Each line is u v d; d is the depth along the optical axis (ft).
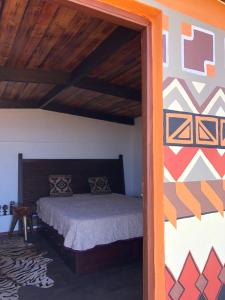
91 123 22.45
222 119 7.89
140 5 6.57
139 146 22.97
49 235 16.39
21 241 17.04
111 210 14.16
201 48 7.61
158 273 6.50
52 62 12.58
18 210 17.54
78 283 10.99
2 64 12.66
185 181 7.06
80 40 10.41
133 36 9.07
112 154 23.15
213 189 7.57
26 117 20.39
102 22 9.14
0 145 19.56
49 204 16.57
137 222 13.12
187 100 7.22
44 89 16.99
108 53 10.34
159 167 6.67
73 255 12.08
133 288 10.57
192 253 7.06
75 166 21.58
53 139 21.12
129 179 23.72
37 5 8.07
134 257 13.20
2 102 19.52
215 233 7.54
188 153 7.16
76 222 11.88
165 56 6.93
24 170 19.99
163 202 6.66
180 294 6.73
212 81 7.76
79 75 12.78
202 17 7.68
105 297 9.87
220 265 7.55
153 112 6.74
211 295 7.29
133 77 13.99
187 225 7.03
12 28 9.39
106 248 12.48
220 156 7.77
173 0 7.14
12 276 11.66
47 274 11.87
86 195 20.17
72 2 5.98
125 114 22.57
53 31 9.67
